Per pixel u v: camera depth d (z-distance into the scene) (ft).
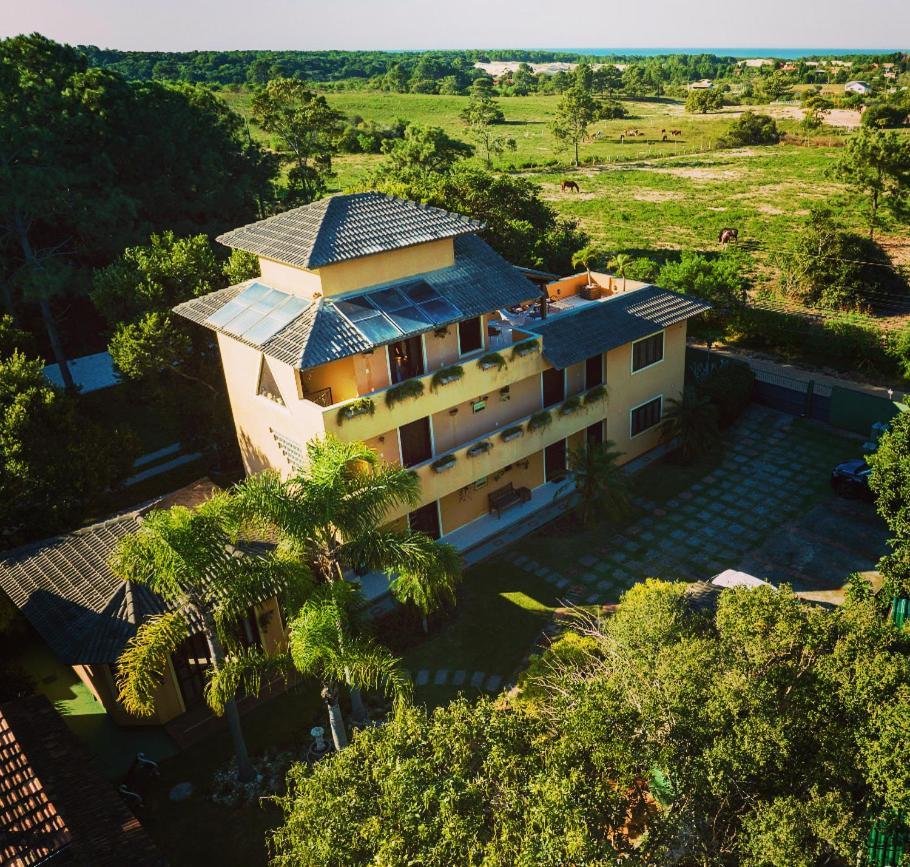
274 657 57.36
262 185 192.95
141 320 98.99
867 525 94.17
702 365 132.36
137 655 53.88
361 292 83.56
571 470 95.61
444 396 85.30
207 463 117.70
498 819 39.19
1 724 52.01
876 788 38.68
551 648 65.87
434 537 94.84
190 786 65.77
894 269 183.11
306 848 40.16
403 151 249.96
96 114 148.15
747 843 39.22
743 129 410.72
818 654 46.83
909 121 385.09
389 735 45.57
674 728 42.45
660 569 89.10
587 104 383.45
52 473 82.48
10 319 104.94
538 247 170.81
